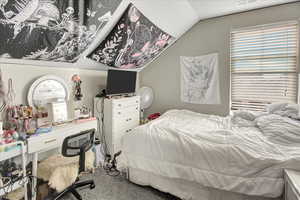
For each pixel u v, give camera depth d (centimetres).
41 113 213
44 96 224
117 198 185
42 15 163
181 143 173
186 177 165
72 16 182
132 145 201
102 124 287
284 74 264
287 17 254
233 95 308
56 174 159
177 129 200
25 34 170
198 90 338
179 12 265
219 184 150
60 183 159
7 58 184
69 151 188
